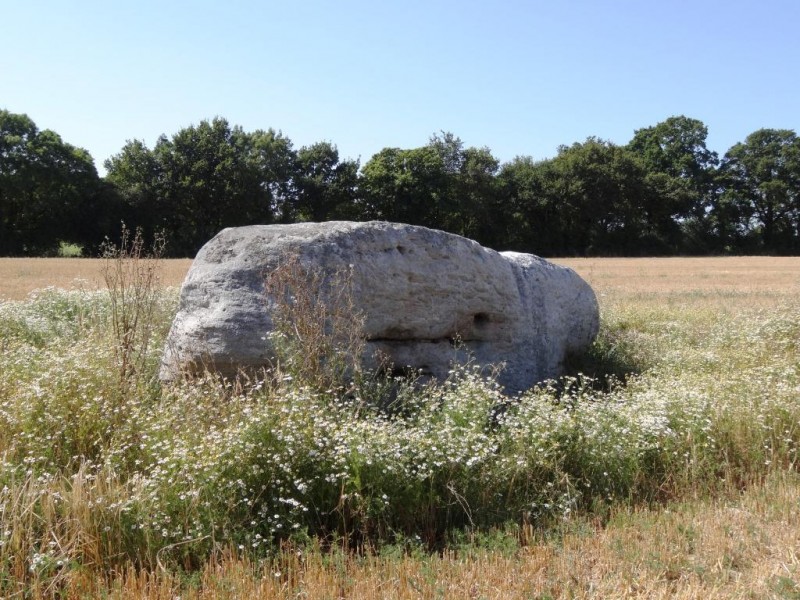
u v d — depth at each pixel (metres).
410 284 7.95
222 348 7.02
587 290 11.03
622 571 4.44
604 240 71.75
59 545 4.21
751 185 75.25
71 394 6.25
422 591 4.21
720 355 10.91
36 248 56.12
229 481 4.91
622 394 8.05
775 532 5.03
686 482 6.08
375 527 5.04
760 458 6.55
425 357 8.20
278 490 5.02
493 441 6.01
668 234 73.44
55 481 4.99
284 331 6.70
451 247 8.41
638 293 24.80
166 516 4.62
